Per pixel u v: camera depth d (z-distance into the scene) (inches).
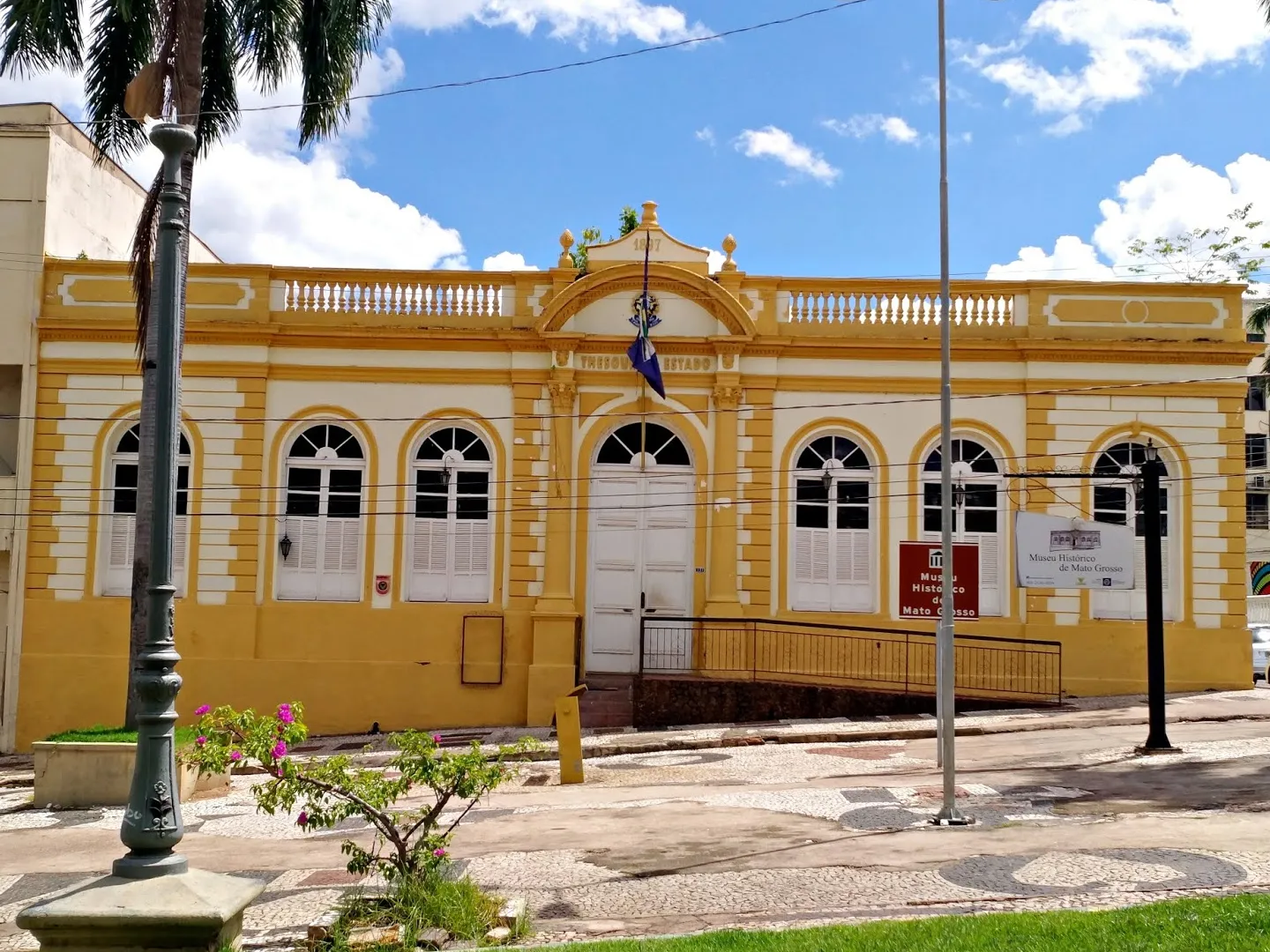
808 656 859.4
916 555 856.3
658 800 553.3
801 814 499.8
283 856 472.4
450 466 888.3
